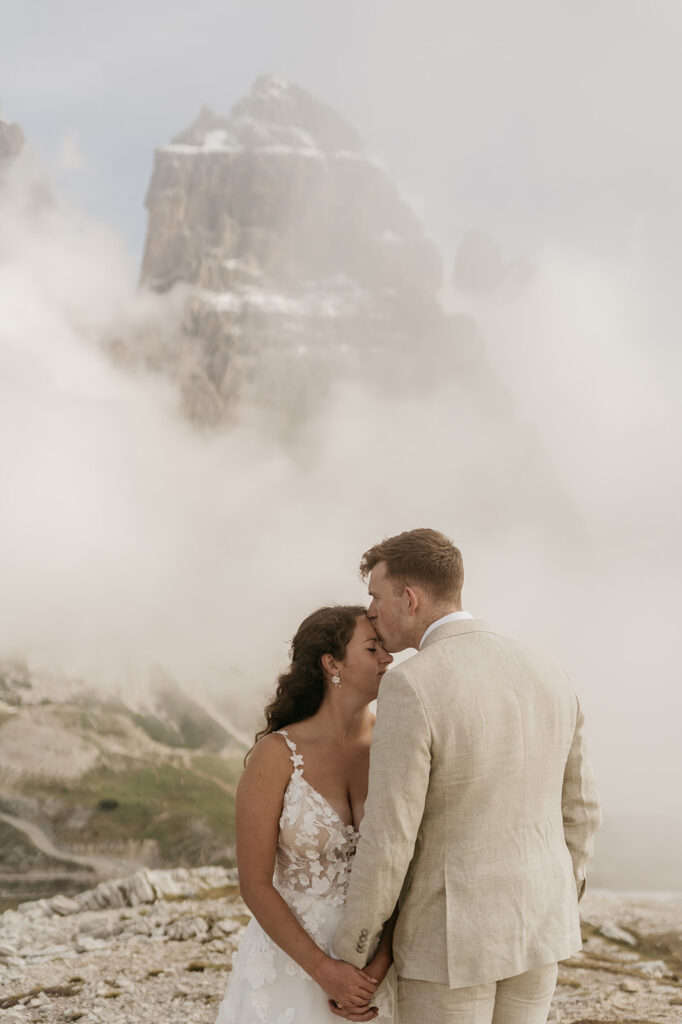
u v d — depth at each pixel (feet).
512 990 11.62
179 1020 23.25
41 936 33.32
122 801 537.65
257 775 13.14
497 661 11.69
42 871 430.61
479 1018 11.18
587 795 12.71
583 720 12.73
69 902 38.73
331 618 13.73
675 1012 25.73
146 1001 25.07
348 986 11.80
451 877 11.14
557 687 12.14
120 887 40.11
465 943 10.94
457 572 12.46
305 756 13.28
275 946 13.21
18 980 27.09
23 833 480.23
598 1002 27.25
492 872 11.19
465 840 11.21
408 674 11.24
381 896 11.02
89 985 26.66
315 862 13.07
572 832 12.77
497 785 11.23
